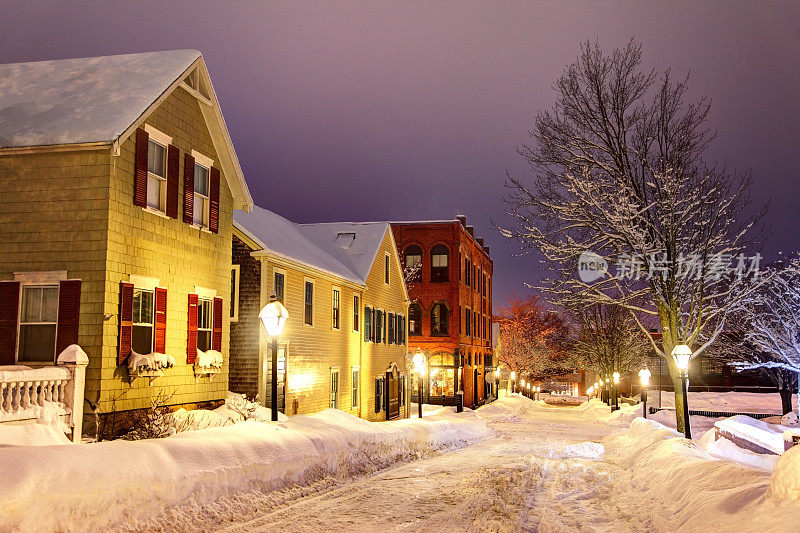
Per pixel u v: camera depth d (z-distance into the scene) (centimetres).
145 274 1556
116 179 1455
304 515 1022
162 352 1603
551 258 2278
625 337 5172
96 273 1412
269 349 2264
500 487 1258
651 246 2195
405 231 5347
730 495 828
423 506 1092
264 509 1062
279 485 1202
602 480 1448
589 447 2164
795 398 5372
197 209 1841
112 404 1421
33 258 1441
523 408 5434
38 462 798
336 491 1251
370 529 922
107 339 1408
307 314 2614
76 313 1397
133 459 933
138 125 1480
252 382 2236
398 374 3866
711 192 2216
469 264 5822
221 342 1909
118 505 856
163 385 1616
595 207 2316
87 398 1385
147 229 1570
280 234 2769
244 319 2270
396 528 927
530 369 8244
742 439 1866
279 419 1678
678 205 2280
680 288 2305
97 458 880
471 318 5834
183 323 1716
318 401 2681
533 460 1775
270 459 1211
